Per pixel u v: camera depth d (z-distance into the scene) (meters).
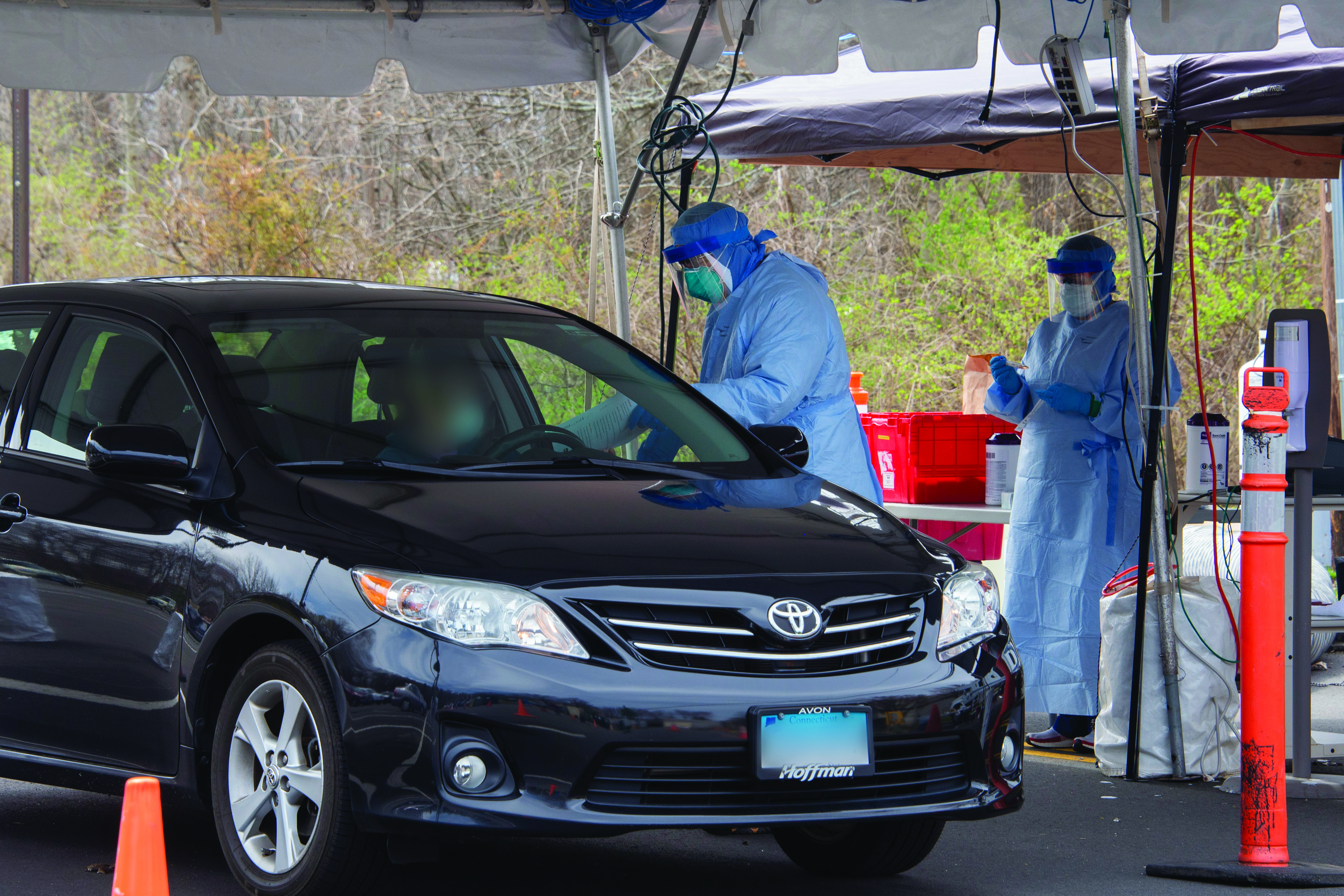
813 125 18.56
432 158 53.41
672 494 11.74
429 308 13.55
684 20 20.20
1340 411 27.84
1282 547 12.07
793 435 14.01
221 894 11.26
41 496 12.27
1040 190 48.62
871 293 48.34
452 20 20.31
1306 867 12.10
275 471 11.19
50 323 13.29
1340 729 19.00
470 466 11.94
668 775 9.85
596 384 13.46
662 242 19.34
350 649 9.80
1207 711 16.12
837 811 10.18
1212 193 47.16
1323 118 15.80
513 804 9.53
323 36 20.05
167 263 53.91
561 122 52.81
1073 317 18.84
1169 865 12.37
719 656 9.97
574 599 9.84
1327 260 28.97
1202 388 16.19
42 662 12.04
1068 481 18.62
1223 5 15.80
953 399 47.53
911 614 10.77
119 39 19.47
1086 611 18.39
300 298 13.17
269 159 53.22
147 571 11.29
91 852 12.73
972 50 17.89
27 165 33.47
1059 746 18.61
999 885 12.12
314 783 10.03
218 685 10.97
